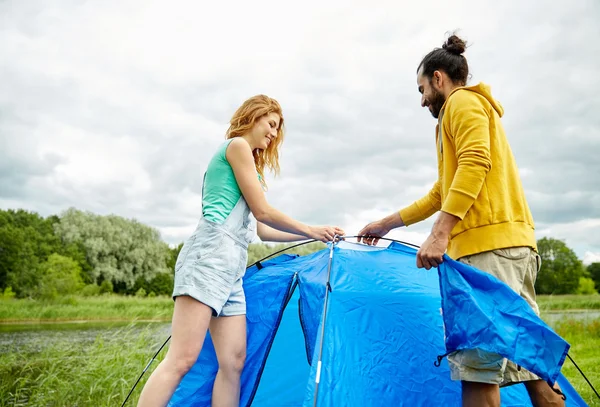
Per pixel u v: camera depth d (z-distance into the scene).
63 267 40.62
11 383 5.16
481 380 2.00
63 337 11.36
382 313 2.52
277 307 2.88
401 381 2.32
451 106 2.30
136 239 52.94
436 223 2.15
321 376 2.24
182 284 2.40
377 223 3.19
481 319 1.94
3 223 43.25
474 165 2.12
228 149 2.57
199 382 2.80
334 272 2.71
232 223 2.53
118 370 5.11
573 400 2.65
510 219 2.21
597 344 7.52
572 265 56.22
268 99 2.77
